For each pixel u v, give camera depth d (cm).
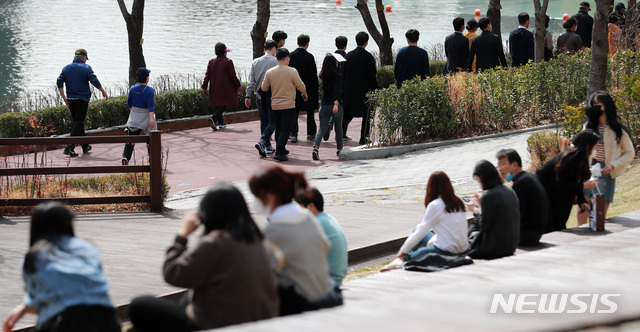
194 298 594
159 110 2423
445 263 927
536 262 762
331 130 2344
